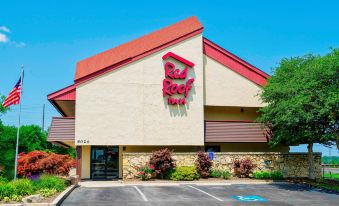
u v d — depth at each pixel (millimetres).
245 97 30172
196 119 28219
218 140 28938
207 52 30078
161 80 27875
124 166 26078
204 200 17859
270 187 22984
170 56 28094
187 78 28312
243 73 30328
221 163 27297
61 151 51656
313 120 23062
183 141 27812
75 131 26391
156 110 27594
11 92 20578
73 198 17938
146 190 21000
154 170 25797
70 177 23219
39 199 15945
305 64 25766
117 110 27000
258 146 32188
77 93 26672
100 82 27000
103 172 28516
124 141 26875
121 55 30906
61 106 30672
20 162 26375
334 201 18250
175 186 22891
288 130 25234
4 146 29750
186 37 28625
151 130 27375
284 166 28031
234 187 22719
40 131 50781
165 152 25938
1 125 31438
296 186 23625
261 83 30422
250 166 27047
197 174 26031
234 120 31922
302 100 21828
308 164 28406
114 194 19375
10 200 15891
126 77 27391
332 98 21109
